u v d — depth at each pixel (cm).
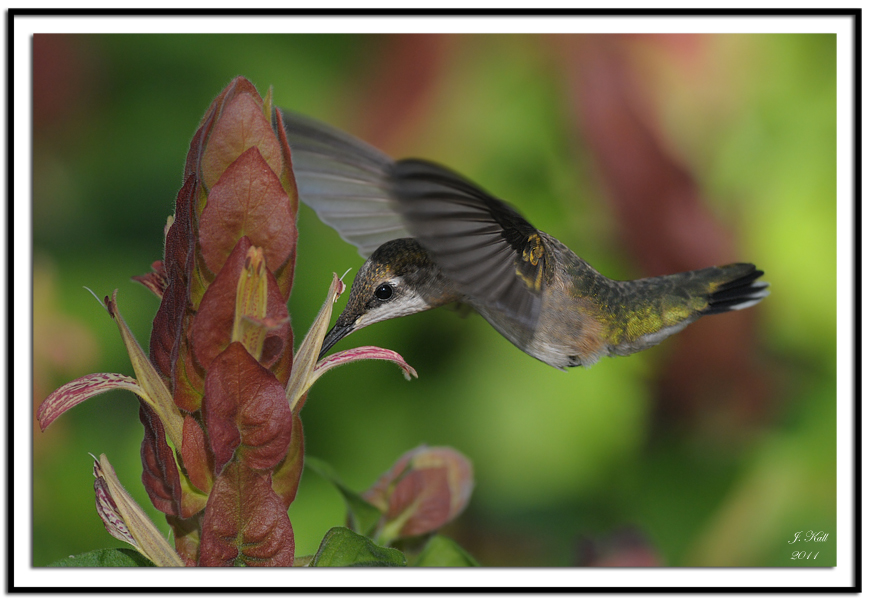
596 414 282
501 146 282
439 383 286
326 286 278
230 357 199
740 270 238
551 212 280
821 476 276
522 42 274
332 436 282
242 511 200
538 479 281
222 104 200
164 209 289
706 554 276
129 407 267
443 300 211
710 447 283
